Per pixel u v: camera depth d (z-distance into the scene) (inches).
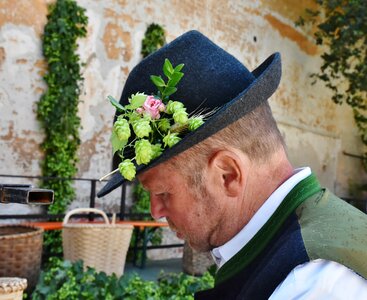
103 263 163.3
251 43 339.3
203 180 31.1
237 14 325.4
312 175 32.4
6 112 207.9
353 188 442.9
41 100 217.8
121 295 102.9
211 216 31.6
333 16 370.6
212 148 30.6
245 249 31.2
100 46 240.1
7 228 138.7
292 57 380.2
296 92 383.9
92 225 161.6
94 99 237.8
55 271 107.4
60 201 220.7
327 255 26.3
